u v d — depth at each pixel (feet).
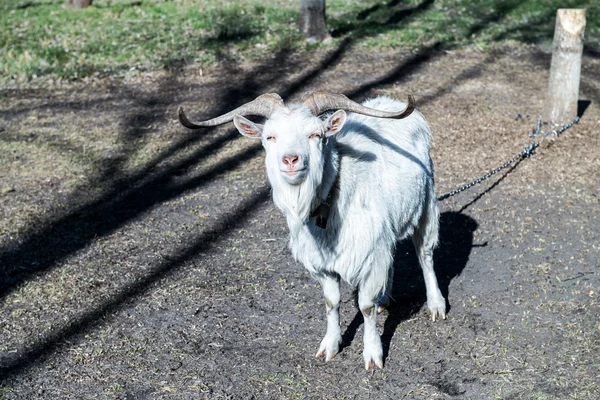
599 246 20.40
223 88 36.27
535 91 34.35
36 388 15.17
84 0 52.03
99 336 17.04
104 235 22.34
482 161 26.94
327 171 13.43
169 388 15.03
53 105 34.68
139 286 19.29
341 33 44.24
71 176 26.84
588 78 36.24
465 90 34.65
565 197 23.79
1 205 24.43
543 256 20.01
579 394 14.20
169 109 33.83
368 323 15.28
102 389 15.08
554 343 15.94
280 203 13.32
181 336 16.94
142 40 43.55
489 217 22.62
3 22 49.08
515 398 14.23
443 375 15.08
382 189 14.52
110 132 31.14
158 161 28.17
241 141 29.96
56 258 20.92
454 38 42.88
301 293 18.70
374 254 14.38
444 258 20.33
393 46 41.60
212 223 22.99
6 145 29.73
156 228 22.72
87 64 39.86
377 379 15.07
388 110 15.94
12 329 17.37
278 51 41.34
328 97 13.47
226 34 43.93
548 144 28.07
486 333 16.49
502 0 50.90
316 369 15.53
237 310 17.99
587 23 45.37
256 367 15.66
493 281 18.85
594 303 17.47
